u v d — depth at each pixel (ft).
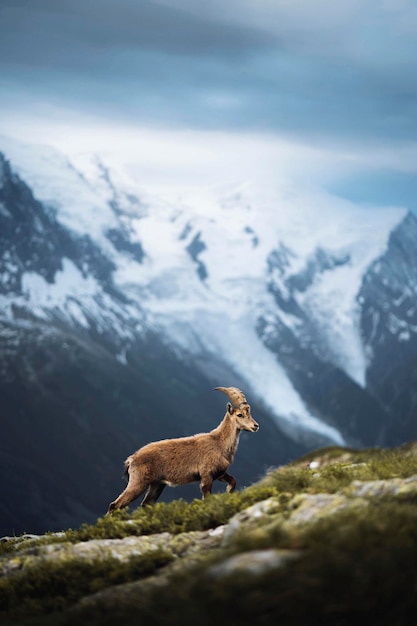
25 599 41.65
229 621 30.94
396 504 39.06
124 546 46.65
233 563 34.53
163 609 33.09
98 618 34.83
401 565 31.78
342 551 33.58
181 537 46.01
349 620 30.32
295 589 31.35
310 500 43.50
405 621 29.89
